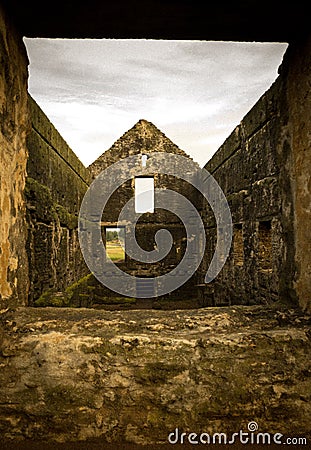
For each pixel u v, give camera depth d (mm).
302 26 3035
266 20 2963
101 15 2898
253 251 5359
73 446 2363
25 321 2898
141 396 2465
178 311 3291
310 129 3012
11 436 2375
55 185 6523
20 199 3430
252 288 5414
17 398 2426
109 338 2631
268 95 4410
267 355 2600
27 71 3445
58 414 2398
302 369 2566
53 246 5867
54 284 5848
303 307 3141
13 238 3215
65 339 2602
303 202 3154
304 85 3100
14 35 3035
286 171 3496
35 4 2773
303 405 2479
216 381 2500
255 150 5188
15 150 3248
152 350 2582
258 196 5031
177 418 2432
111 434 2393
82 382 2477
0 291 2877
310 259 3027
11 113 3076
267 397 2473
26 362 2514
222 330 2809
